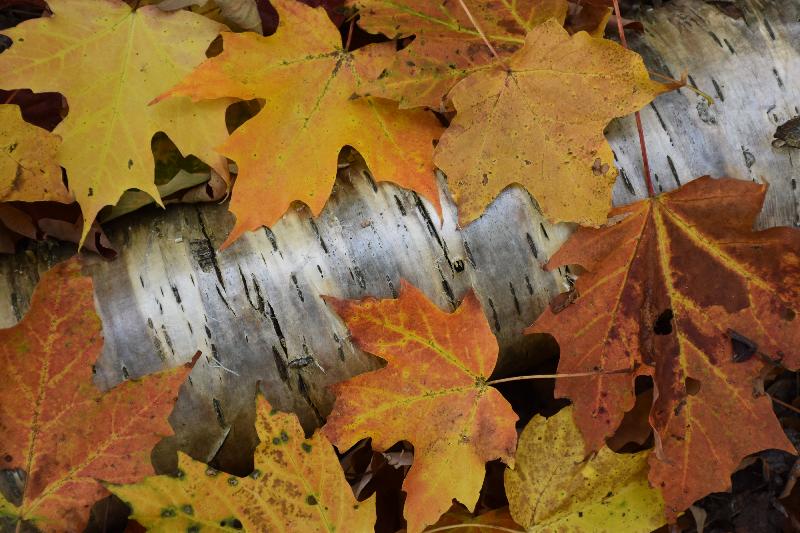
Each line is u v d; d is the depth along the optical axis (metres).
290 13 0.63
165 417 0.61
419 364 0.62
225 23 0.66
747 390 0.63
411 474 0.62
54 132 0.62
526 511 0.64
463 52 0.63
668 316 0.63
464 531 0.65
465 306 0.62
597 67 0.61
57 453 0.60
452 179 0.62
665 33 0.67
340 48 0.63
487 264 0.63
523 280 0.64
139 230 0.63
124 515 0.64
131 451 0.61
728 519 0.69
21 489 0.60
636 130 0.64
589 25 0.66
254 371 0.62
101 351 0.61
